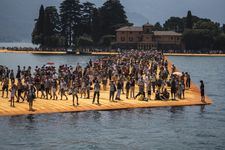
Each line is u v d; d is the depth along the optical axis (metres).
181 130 44.69
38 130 42.81
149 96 61.28
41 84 58.34
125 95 63.75
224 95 72.31
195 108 57.22
